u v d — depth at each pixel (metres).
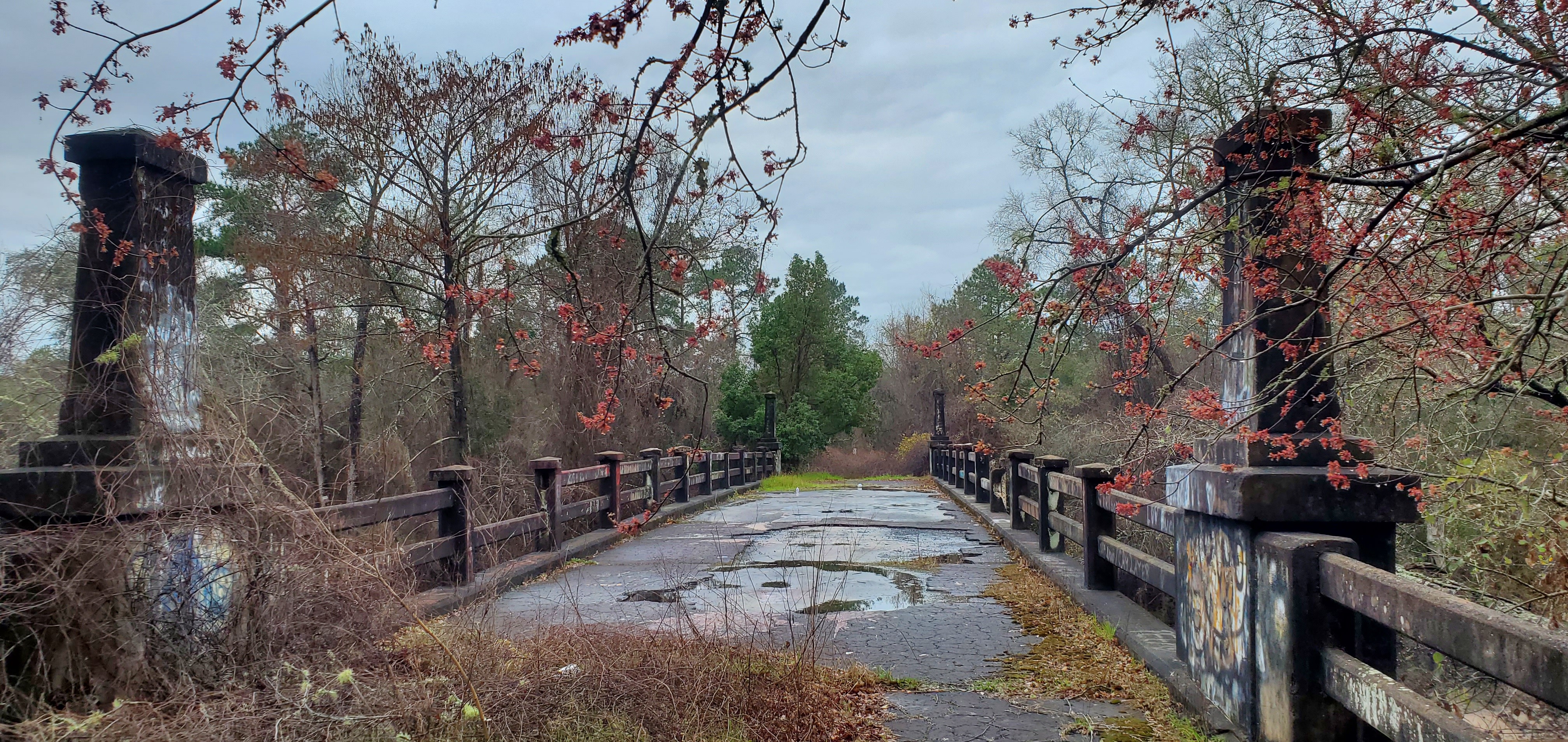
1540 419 4.97
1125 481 3.75
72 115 2.76
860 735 3.93
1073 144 12.84
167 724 3.21
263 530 4.05
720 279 3.19
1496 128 3.14
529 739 3.46
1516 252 3.41
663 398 3.50
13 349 5.28
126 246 3.92
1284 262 3.67
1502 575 4.62
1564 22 3.20
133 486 3.73
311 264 15.30
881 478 28.53
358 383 16.91
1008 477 11.07
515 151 14.96
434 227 15.22
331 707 3.42
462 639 4.21
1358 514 3.41
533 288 15.83
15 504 3.65
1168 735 3.92
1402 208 3.39
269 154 12.75
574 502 11.19
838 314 42.62
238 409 5.20
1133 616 5.75
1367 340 3.22
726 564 8.97
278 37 2.57
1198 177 4.03
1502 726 3.61
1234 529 3.72
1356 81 3.85
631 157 2.67
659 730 3.66
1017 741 3.87
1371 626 3.15
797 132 2.73
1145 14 3.43
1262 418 3.72
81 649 3.55
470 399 17.91
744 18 2.52
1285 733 3.21
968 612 6.53
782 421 32.16
